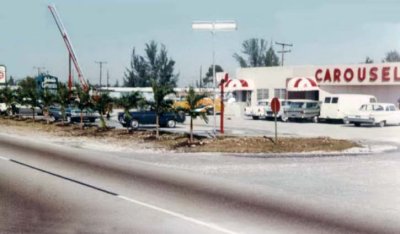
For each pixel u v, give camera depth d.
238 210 9.33
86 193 10.87
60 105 36.72
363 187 12.08
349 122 37.97
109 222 8.30
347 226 8.25
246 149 19.89
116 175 13.52
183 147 20.81
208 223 8.31
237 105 52.12
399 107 42.03
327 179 13.26
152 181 12.57
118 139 24.80
